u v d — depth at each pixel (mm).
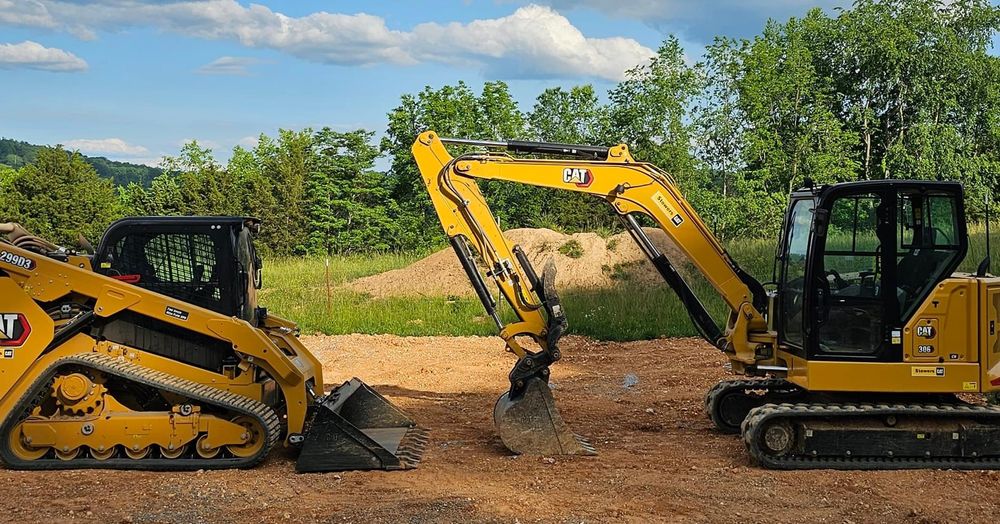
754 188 37188
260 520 6355
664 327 17188
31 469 7625
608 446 8875
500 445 8898
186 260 8344
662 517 6492
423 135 8875
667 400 11305
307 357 9188
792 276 8539
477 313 19266
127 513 6512
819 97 41312
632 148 37750
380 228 43531
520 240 24547
